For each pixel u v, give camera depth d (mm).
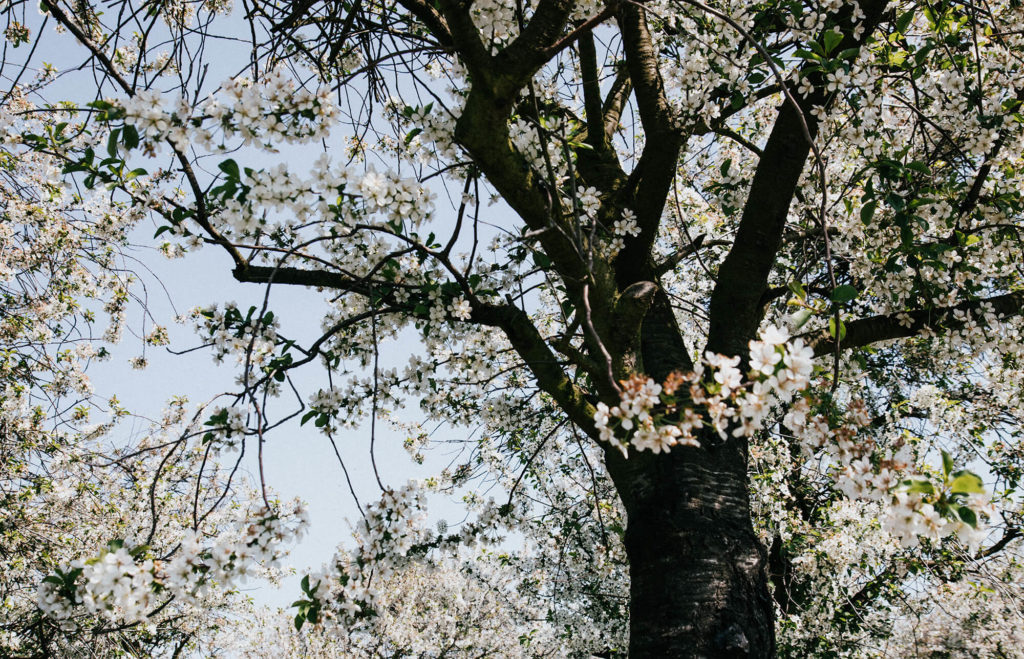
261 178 2707
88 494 7863
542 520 7316
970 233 3980
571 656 8266
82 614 5402
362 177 2842
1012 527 7699
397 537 3102
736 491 3484
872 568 7586
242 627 11070
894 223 3865
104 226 3914
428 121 3469
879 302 4398
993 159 4000
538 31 3143
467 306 3750
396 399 4352
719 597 3174
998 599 7574
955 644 8445
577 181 4320
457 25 3066
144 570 2549
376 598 3115
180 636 10016
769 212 3842
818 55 3373
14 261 6863
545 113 4371
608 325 3582
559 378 3775
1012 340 3992
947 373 5766
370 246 3754
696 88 3994
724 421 2135
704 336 6879
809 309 3299
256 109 2736
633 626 3289
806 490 7359
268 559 2602
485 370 4523
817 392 3021
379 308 4125
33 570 7117
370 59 3824
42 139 3553
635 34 4426
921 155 4645
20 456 7332
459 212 3199
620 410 2148
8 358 7176
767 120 5109
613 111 5605
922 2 4180
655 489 3465
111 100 3109
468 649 11305
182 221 3516
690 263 7391
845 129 3785
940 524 2117
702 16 4137
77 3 4086
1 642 5695
